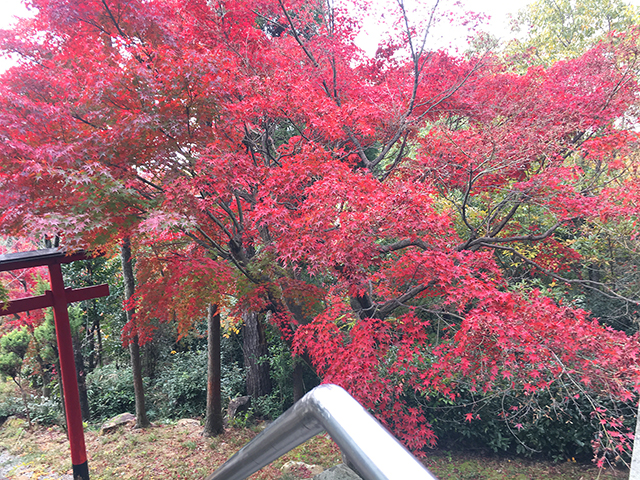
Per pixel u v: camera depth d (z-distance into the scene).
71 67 6.38
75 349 10.24
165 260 6.69
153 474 7.65
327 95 7.27
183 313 7.22
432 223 4.73
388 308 6.18
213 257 7.34
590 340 4.35
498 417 7.88
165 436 9.24
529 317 4.50
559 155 5.97
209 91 4.94
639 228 7.44
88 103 5.08
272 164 7.21
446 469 7.75
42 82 5.53
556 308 4.68
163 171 5.57
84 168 4.61
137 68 4.70
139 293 6.96
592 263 8.95
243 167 5.30
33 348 10.08
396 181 5.52
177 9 6.29
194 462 8.09
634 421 6.74
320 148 5.37
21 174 4.37
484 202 7.69
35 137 5.04
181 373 11.99
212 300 6.80
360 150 7.15
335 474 2.03
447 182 6.66
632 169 6.03
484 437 8.05
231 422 9.98
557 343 4.35
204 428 9.36
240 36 6.31
